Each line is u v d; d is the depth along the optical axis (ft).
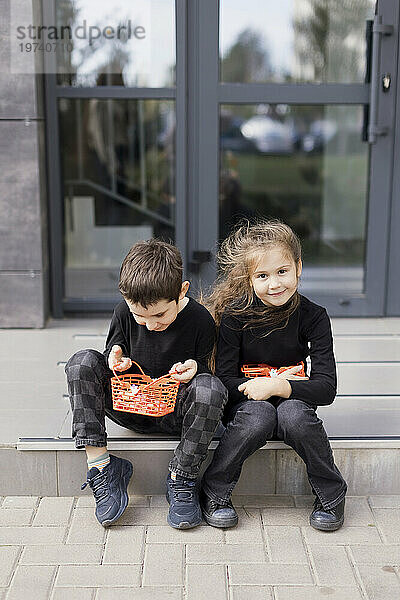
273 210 13.76
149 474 8.61
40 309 12.92
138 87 13.10
